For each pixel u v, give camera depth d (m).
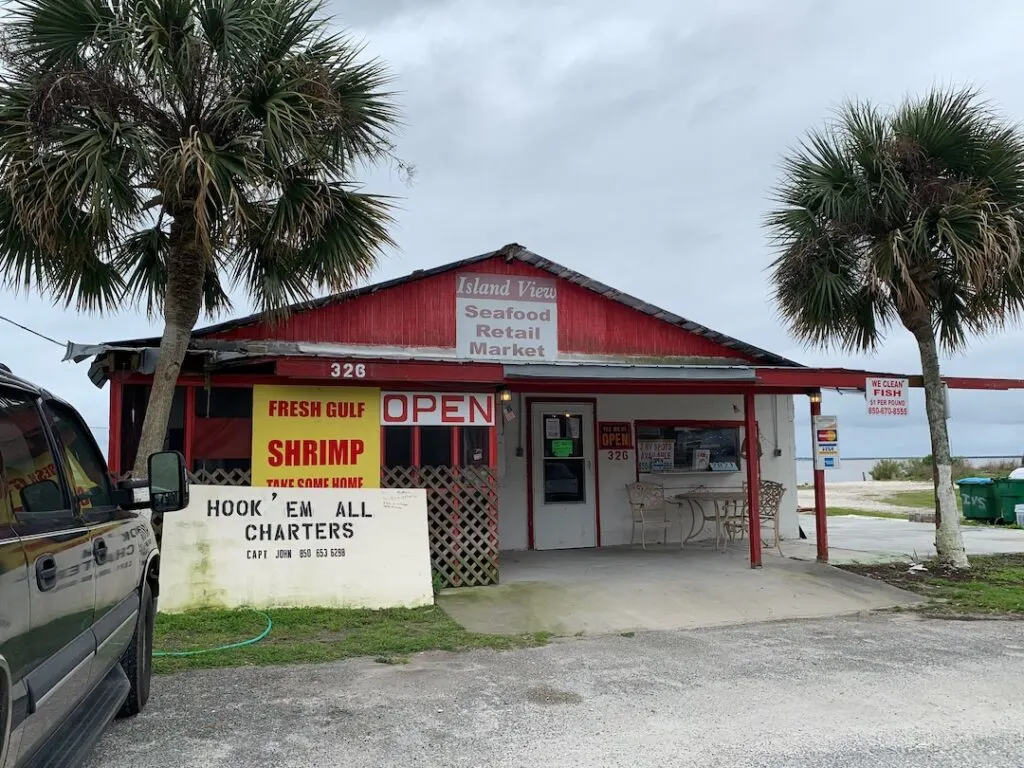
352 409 9.50
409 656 6.62
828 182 10.37
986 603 8.74
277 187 8.02
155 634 7.18
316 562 8.50
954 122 10.11
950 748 4.50
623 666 6.34
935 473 10.95
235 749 4.48
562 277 12.55
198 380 9.02
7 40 7.45
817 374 10.55
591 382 9.95
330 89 8.16
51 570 3.13
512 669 6.23
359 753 4.43
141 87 7.73
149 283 9.41
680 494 12.93
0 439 3.08
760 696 5.50
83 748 3.50
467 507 9.73
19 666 2.74
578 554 12.21
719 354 13.44
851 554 12.05
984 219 9.52
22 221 7.20
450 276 11.94
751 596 9.14
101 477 4.53
